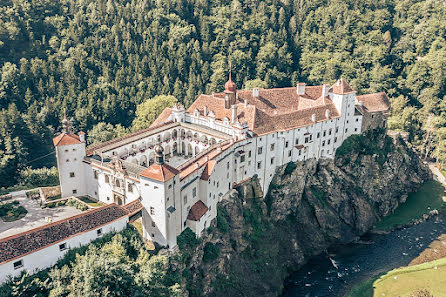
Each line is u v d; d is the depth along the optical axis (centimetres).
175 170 8950
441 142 18500
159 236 9038
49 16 19625
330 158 14312
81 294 7138
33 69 17075
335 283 11619
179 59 19438
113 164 9662
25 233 7475
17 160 14012
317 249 13125
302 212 13375
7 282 7019
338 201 14100
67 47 18738
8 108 15800
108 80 18225
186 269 9444
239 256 11281
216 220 10850
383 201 15125
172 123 12700
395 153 16038
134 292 7519
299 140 13025
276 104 14100
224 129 11881
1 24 17462
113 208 8731
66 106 16800
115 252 8094
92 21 19800
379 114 15562
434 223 14538
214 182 10438
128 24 19775
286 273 12088
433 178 17612
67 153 10050
